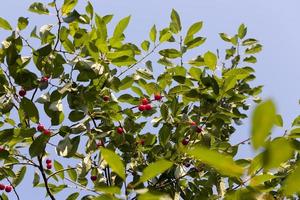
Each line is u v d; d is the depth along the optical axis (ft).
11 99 13.16
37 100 12.61
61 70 13.15
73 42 13.96
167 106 14.55
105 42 13.33
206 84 13.47
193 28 15.06
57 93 12.79
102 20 13.34
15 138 12.12
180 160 13.26
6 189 15.46
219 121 14.33
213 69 12.22
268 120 2.21
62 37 13.87
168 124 14.44
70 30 15.01
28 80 13.03
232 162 2.47
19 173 14.98
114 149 14.11
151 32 15.49
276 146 2.34
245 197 3.51
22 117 12.60
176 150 13.34
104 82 13.99
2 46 13.21
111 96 14.39
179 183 13.82
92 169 14.16
